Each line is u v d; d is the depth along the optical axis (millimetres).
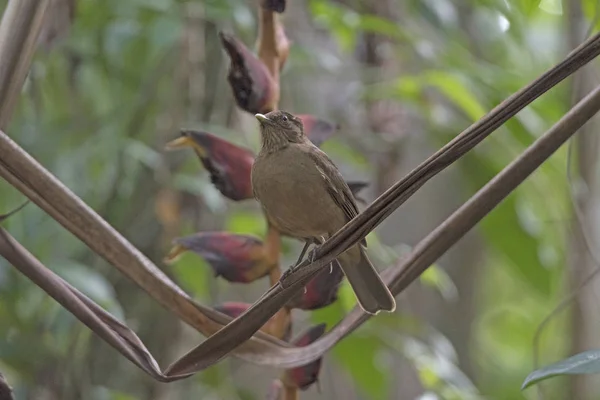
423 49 9680
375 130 10695
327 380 12562
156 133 10086
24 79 5238
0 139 4879
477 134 4105
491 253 14523
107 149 9703
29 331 9836
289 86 10797
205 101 10086
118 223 10117
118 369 10516
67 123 10117
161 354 10461
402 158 11094
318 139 6512
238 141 9586
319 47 11242
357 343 9609
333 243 4328
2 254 4832
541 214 11328
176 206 9828
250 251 5914
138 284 5145
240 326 4684
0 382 5230
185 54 9875
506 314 17125
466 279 14359
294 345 5555
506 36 11102
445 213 13328
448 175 13055
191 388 10719
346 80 10992
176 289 5152
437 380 9664
